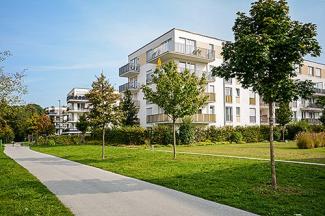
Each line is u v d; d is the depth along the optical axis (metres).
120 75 50.78
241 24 10.37
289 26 9.73
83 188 10.94
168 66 19.61
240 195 9.26
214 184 10.91
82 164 19.05
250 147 29.44
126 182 12.10
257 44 9.12
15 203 8.55
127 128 38.66
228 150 25.69
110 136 41.19
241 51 9.47
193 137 36.91
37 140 55.28
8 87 21.23
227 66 10.47
